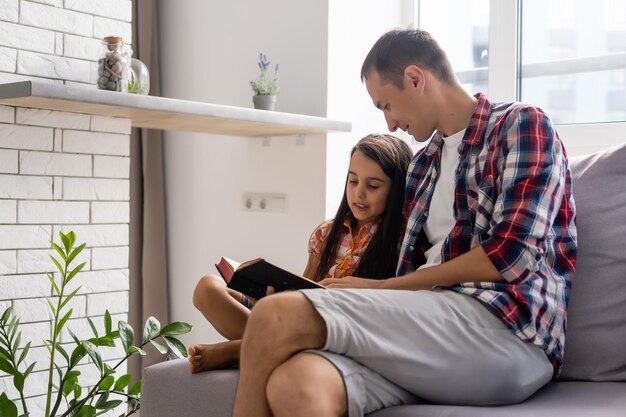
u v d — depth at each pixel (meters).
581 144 2.47
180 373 1.73
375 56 1.74
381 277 1.92
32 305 2.26
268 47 2.89
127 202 2.47
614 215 1.76
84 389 2.38
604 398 1.52
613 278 1.72
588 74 2.50
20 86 1.99
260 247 2.92
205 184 3.12
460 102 1.74
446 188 1.78
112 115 2.39
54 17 2.31
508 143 1.60
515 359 1.49
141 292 3.23
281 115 2.48
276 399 1.34
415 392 1.48
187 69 3.16
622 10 2.42
